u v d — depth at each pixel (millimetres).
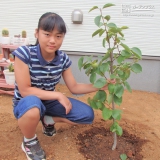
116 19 3996
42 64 1905
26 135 1943
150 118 3051
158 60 4062
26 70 1883
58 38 1815
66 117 2186
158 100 3809
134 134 2520
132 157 2107
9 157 2070
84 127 2625
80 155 2111
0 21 4543
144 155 2150
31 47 1910
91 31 4152
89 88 2162
